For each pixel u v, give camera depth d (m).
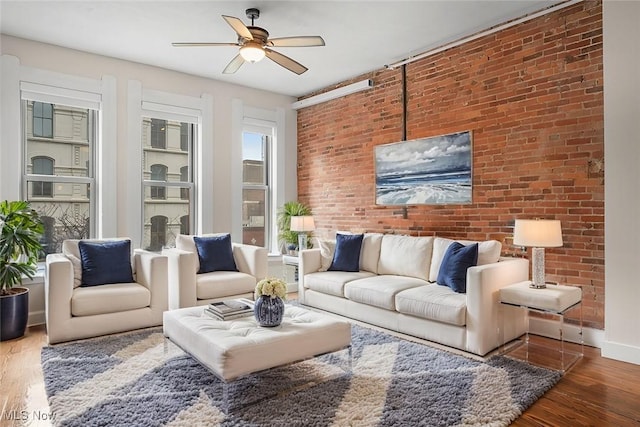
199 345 2.51
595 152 3.33
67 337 3.46
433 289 3.63
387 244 4.59
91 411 2.28
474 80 4.13
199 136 5.39
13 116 4.10
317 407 2.33
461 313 3.19
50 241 4.47
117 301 3.67
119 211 4.75
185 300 4.00
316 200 6.07
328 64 4.95
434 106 4.50
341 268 4.68
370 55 4.67
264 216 6.20
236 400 2.42
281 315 2.73
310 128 6.17
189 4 3.48
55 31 4.01
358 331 3.77
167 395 2.48
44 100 4.29
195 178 5.49
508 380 2.68
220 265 4.58
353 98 5.47
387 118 5.03
